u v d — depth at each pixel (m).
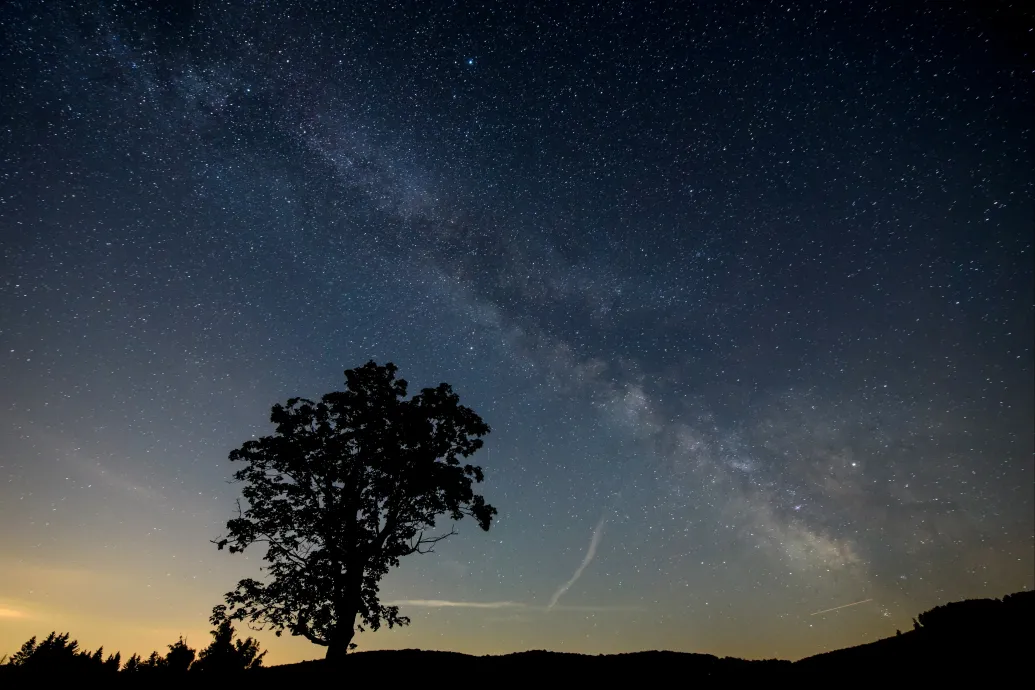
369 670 11.83
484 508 15.27
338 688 10.62
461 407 16.06
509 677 11.09
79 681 12.16
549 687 10.36
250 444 14.59
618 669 11.44
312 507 14.10
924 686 7.98
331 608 13.63
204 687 11.34
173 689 11.30
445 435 15.60
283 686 10.98
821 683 9.12
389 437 15.17
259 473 14.50
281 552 13.95
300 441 14.73
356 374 15.92
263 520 13.87
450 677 11.17
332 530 13.84
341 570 13.74
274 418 15.16
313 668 12.28
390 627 14.18
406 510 14.77
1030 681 7.33
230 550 13.66
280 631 13.25
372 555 14.03
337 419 15.55
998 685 7.45
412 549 14.55
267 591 13.52
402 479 14.83
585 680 10.73
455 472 15.23
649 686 10.15
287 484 14.40
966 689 7.57
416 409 15.67
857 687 8.57
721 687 9.75
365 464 14.93
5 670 12.46
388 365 16.28
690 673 10.83
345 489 14.50
